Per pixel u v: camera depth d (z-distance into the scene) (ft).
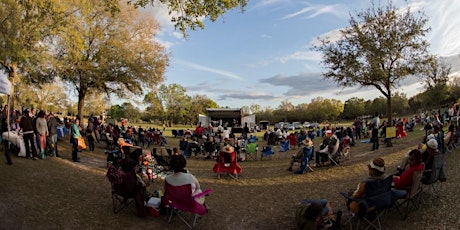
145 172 29.58
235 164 32.30
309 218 14.64
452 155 32.91
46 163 31.53
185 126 238.27
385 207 15.70
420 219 17.08
